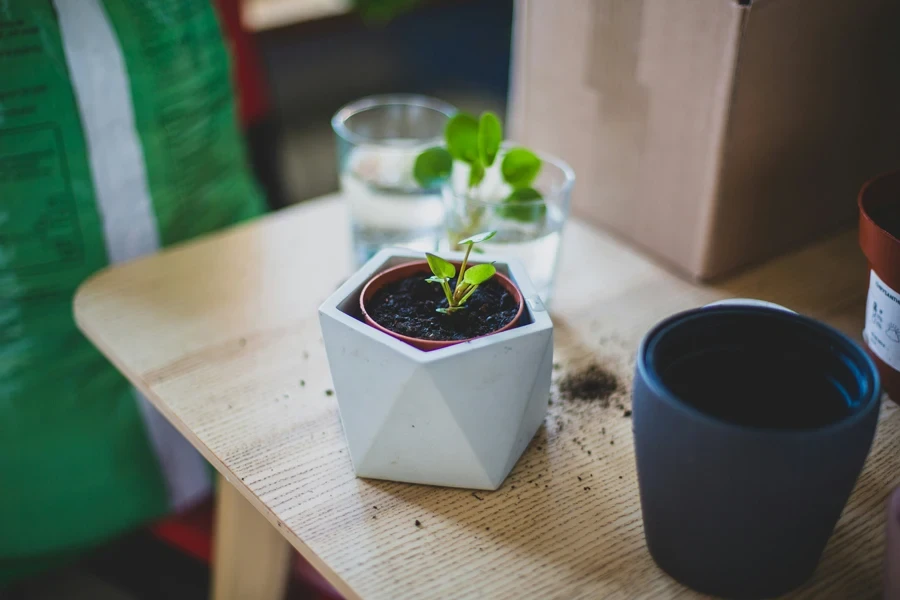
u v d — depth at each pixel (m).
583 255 0.61
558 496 0.46
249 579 0.61
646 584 0.42
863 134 0.60
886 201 0.50
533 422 0.47
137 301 0.58
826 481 0.38
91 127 0.62
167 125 0.66
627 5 0.56
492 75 1.82
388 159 0.61
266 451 0.48
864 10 0.54
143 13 0.62
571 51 0.60
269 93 1.06
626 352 0.54
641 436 0.40
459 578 0.42
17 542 0.72
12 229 0.61
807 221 0.61
